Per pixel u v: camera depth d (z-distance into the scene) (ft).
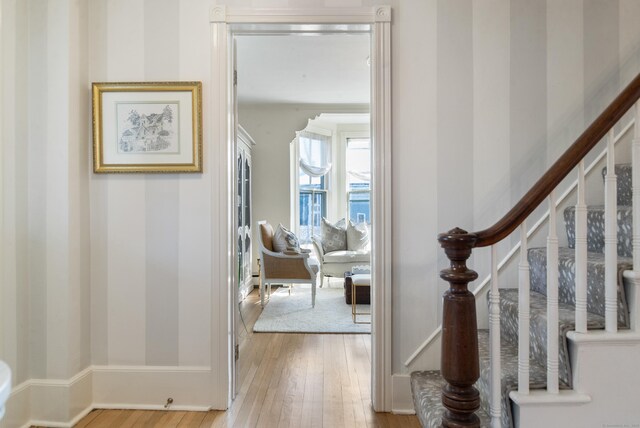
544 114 6.66
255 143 17.46
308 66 12.31
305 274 13.47
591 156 6.81
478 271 6.70
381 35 6.64
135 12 6.81
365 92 15.24
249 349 9.57
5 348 5.93
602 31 6.64
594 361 4.29
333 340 10.25
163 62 6.81
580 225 4.29
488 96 6.70
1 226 5.90
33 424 6.20
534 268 6.25
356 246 17.29
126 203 6.83
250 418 6.36
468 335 3.93
